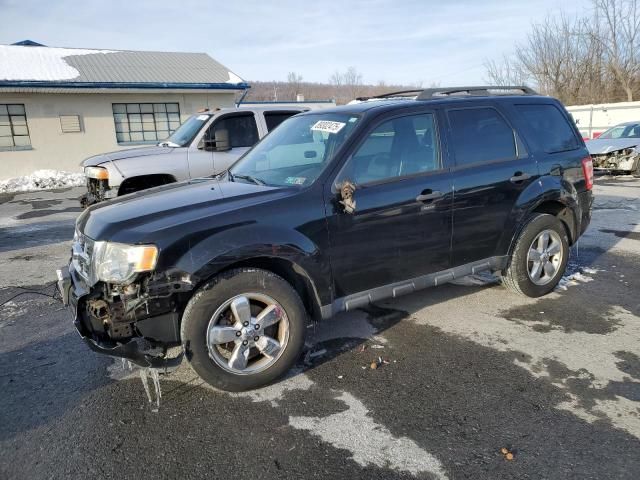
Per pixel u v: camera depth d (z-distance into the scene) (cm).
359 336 393
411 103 389
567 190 460
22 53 1925
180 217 300
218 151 794
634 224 751
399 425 278
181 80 1941
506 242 432
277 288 313
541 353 356
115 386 329
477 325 407
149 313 284
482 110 423
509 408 290
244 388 314
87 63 1967
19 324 438
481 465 244
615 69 3053
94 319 287
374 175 359
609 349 360
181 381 333
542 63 3375
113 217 308
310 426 280
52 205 1196
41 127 1741
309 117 422
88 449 265
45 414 299
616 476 233
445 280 402
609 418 278
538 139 452
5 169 1712
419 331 399
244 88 1992
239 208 310
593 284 497
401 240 367
